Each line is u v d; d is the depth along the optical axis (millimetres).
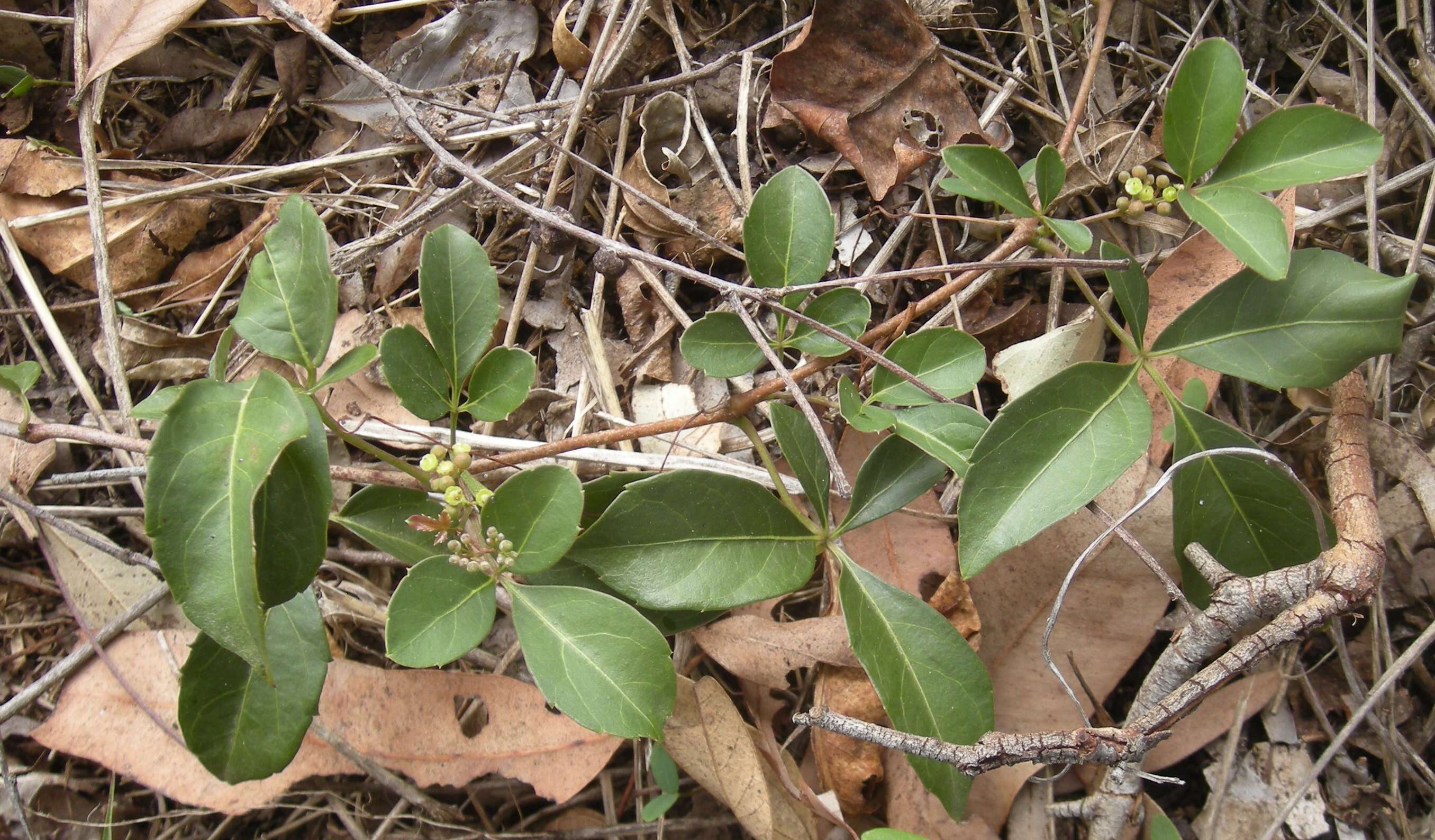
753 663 300
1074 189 343
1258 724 312
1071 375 260
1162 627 305
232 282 357
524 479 251
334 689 297
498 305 270
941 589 302
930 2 353
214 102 370
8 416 338
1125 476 303
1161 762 304
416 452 332
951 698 263
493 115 342
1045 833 299
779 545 271
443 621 247
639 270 342
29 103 362
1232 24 357
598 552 264
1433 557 311
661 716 245
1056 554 304
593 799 320
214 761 258
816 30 332
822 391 328
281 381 228
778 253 277
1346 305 258
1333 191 344
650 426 292
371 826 317
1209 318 268
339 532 335
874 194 333
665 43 358
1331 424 291
